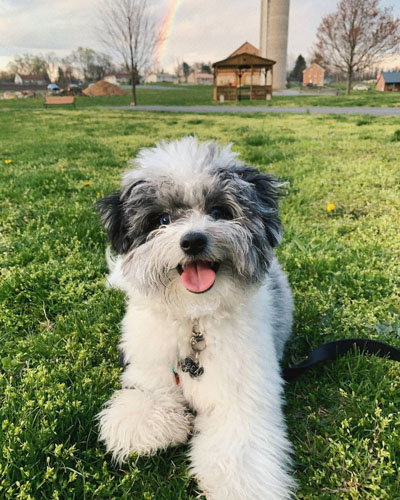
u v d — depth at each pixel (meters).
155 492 0.35
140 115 4.10
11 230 0.86
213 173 0.43
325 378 0.47
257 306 0.44
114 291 0.63
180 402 0.44
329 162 1.40
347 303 0.61
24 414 0.39
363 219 0.90
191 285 0.38
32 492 0.34
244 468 0.35
